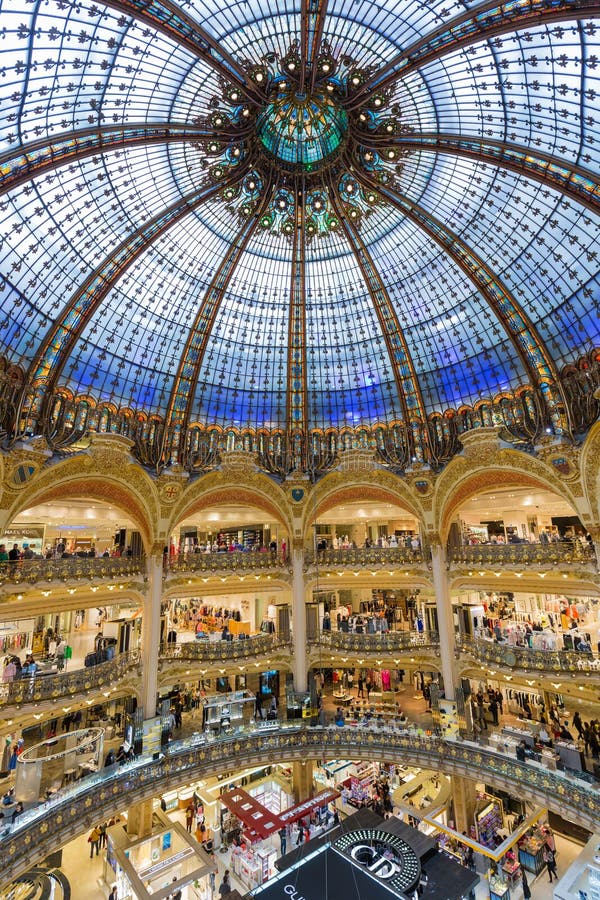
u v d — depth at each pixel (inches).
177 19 603.5
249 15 668.7
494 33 596.4
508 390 1018.1
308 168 906.7
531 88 676.7
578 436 890.7
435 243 960.9
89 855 885.8
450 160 830.5
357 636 1072.2
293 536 1147.3
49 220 757.3
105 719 1066.7
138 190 820.6
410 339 1095.6
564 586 911.7
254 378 1155.9
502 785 821.2
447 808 928.9
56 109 636.1
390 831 504.4
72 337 878.4
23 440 821.9
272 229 985.5
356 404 1188.5
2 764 858.1
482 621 1114.7
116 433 979.3
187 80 716.0
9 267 755.4
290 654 1090.1
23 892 721.0
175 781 858.1
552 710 999.0
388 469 1130.7
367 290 1072.2
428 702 1116.5
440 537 1071.0
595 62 601.0
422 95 764.6
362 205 948.6
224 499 1144.8
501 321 948.0
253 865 802.2
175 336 1038.4
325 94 789.2
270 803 1036.5
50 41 567.2
